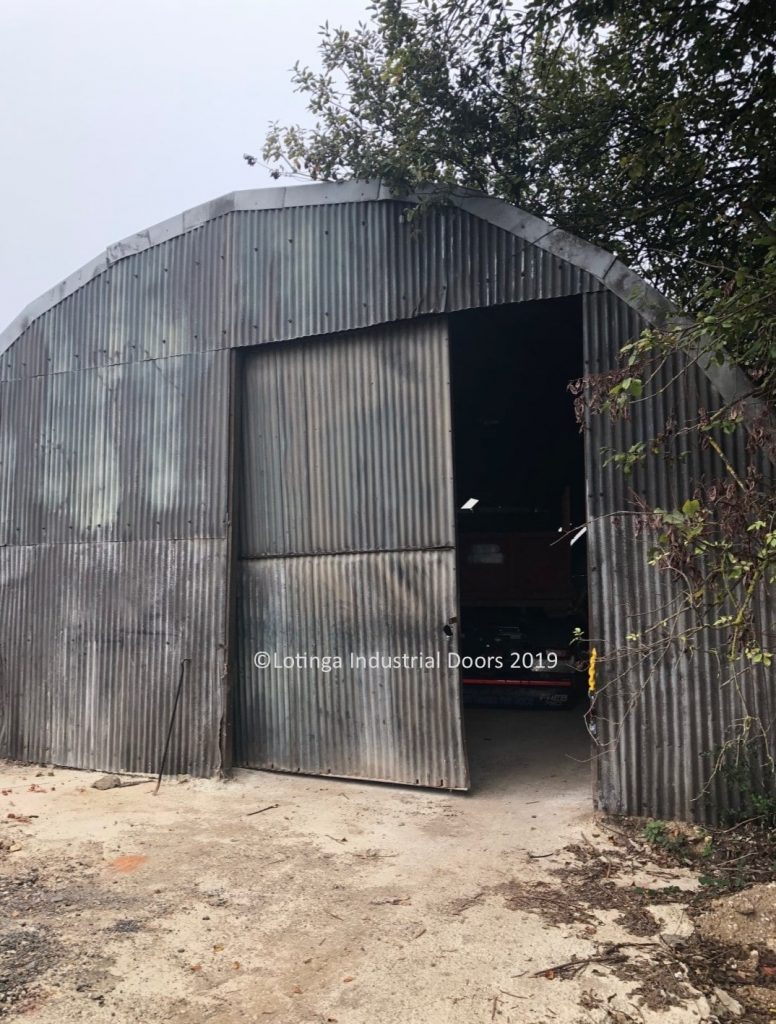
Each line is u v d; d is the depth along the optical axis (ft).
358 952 12.30
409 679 21.31
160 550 24.54
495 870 15.66
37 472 27.22
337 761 22.08
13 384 28.12
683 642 17.51
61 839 17.80
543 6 18.74
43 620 26.50
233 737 23.43
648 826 17.06
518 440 41.16
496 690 31.42
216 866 16.05
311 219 22.81
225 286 24.08
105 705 24.95
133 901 14.29
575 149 25.20
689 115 20.51
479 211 20.24
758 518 14.57
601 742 18.22
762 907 12.87
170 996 11.07
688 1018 10.42
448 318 21.17
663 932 12.81
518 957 12.06
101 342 26.27
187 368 24.58
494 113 22.20
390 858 16.42
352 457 22.35
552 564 38.60
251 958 12.16
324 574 22.57
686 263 26.00
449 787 20.62
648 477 18.11
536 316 21.70
